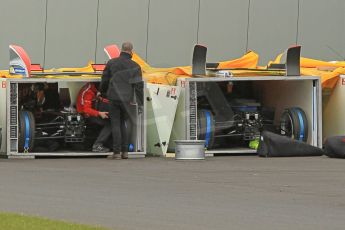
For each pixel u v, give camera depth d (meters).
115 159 52.56
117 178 42.06
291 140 54.25
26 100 54.88
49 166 47.88
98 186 38.94
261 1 84.25
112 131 52.62
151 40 81.06
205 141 53.53
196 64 55.06
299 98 57.59
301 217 30.78
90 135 55.44
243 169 46.41
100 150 53.81
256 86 59.25
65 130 54.34
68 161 51.19
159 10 81.25
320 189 38.38
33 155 53.19
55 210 31.95
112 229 27.77
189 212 31.72
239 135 56.59
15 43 77.19
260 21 84.25
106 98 53.59
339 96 57.91
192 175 43.50
